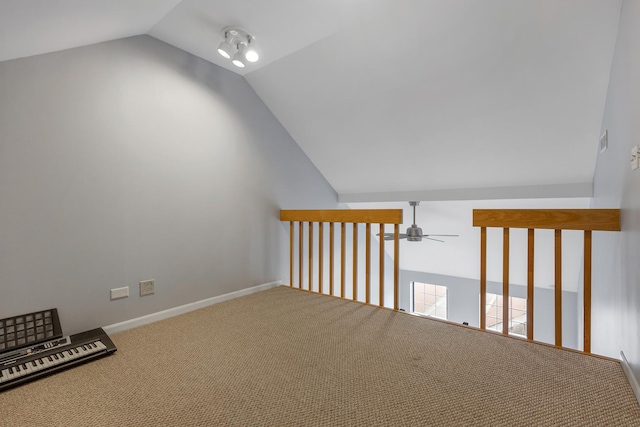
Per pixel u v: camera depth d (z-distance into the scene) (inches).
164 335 78.0
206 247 102.9
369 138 127.3
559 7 69.3
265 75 112.7
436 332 79.2
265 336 77.0
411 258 226.8
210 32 86.1
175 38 89.4
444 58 88.3
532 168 115.4
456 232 179.3
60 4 49.0
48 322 69.4
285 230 135.3
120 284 82.0
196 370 60.8
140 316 86.0
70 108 72.2
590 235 68.7
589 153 101.6
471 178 130.3
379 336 76.8
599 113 88.2
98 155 77.3
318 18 80.4
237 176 113.6
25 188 66.1
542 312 195.9
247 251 117.6
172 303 93.5
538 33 75.4
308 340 74.5
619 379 56.2
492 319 221.6
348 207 183.9
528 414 46.9
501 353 67.1
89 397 51.9
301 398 51.6
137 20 73.5
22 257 66.1
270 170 128.2
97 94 76.9
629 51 58.4
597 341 93.1
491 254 183.5
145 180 86.8
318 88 111.7
